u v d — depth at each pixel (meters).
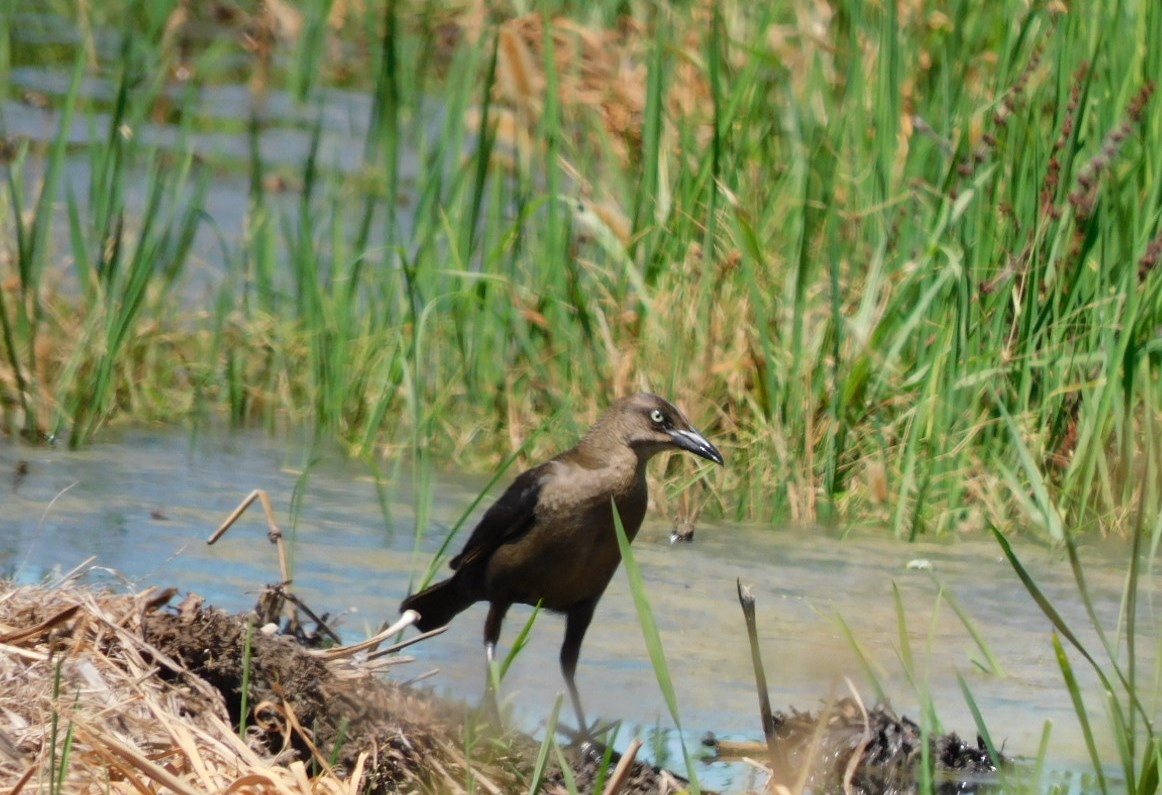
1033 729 9.29
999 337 13.21
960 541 12.37
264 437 13.54
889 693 9.63
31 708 7.58
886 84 14.20
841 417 12.87
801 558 11.77
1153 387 12.84
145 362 14.08
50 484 11.97
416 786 8.04
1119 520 12.41
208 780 7.21
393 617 10.17
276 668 8.23
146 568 10.50
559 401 13.12
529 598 9.88
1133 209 13.13
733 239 13.41
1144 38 14.30
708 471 12.73
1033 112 13.80
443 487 12.70
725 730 9.10
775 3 16.53
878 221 13.82
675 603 10.83
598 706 9.37
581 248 14.52
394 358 13.39
